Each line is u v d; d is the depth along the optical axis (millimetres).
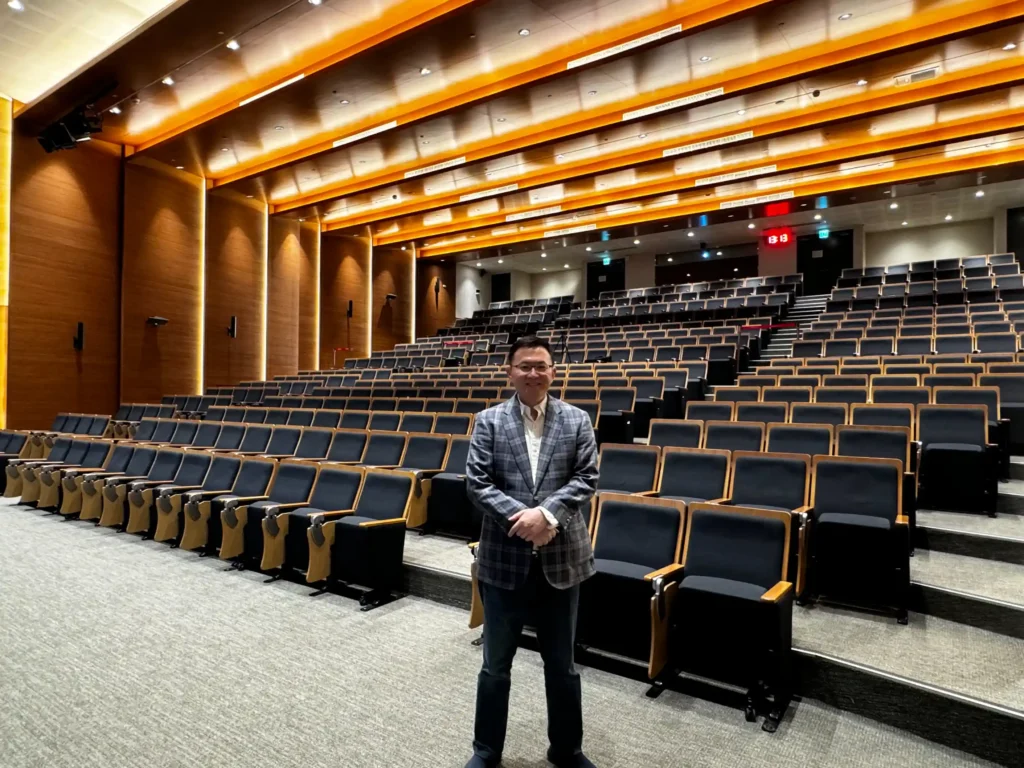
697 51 5250
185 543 3080
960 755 1416
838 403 3400
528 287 14719
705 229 10867
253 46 5227
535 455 1372
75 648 1978
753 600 1615
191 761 1378
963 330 5371
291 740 1461
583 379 5117
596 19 4977
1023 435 3418
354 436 3844
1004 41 4910
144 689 1711
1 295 6211
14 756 1400
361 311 10906
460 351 9086
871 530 2039
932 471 2820
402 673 1811
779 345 7016
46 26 5359
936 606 1968
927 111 6074
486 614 1352
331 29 5113
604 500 2174
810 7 4656
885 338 5344
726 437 3084
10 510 4172
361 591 2557
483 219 9867
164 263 7629
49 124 6371
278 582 2672
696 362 5414
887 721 1543
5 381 6188
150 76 5590
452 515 3078
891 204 9375
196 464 3600
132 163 7309
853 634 1833
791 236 11023
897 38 5066
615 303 10859
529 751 1420
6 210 6254
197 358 8008
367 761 1378
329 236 10352
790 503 2391
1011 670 1592
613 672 1831
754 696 1607
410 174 7672
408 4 4918
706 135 7004
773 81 5539
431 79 5793
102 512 3711
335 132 6852
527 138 7031
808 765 1371
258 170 7645
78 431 5816
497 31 5016
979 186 8570
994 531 2410
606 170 7582
